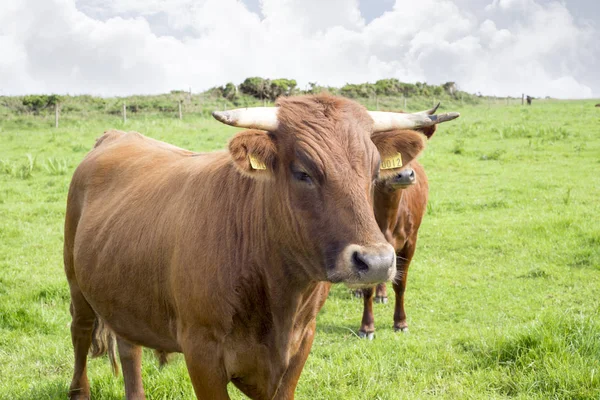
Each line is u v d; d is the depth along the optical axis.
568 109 39.97
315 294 3.96
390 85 57.16
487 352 5.91
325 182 3.26
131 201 4.57
